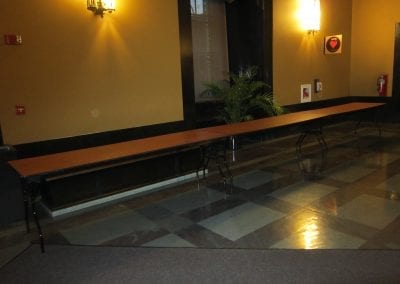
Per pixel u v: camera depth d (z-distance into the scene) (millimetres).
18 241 2924
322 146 5750
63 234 3023
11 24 3498
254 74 6055
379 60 7715
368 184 3928
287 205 3434
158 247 2721
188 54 5137
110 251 2693
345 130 7359
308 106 7332
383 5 7453
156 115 4879
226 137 3803
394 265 2307
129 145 3506
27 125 3727
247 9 6297
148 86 4727
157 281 2268
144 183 4070
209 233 2916
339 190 3779
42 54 3736
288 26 6582
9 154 3248
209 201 3654
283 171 4602
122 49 4383
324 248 2570
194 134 3977
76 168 2783
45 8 3701
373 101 7965
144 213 3412
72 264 2525
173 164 4309
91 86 4164
